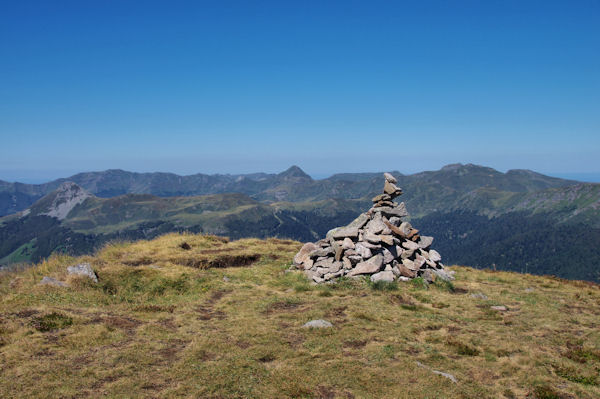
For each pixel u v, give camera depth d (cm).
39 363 1012
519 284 2417
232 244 3309
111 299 1766
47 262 2142
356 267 2342
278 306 1762
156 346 1188
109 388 905
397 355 1183
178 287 2028
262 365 1090
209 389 924
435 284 2270
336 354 1173
